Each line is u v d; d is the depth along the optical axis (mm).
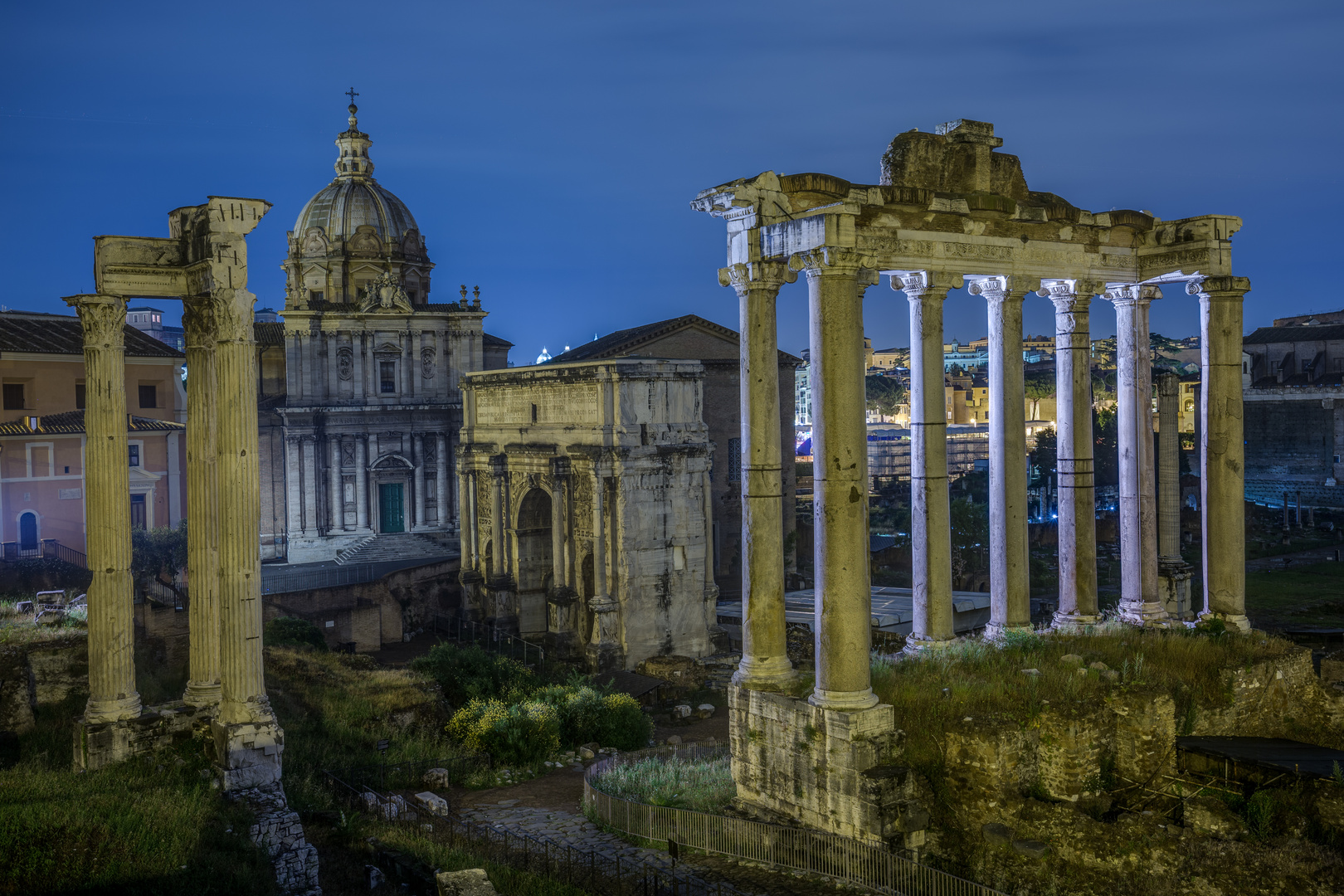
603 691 50844
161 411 73062
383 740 38281
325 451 90438
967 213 27016
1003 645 27750
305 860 24781
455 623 75938
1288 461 120125
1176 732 24516
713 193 25062
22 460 61562
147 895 21031
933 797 22688
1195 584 61969
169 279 28734
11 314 70000
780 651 25844
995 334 29094
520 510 72562
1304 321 140500
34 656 33719
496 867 24188
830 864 22375
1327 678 32406
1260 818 20750
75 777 26250
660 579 66125
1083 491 30594
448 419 94062
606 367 64812
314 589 69000
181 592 57781
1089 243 29922
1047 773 22500
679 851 25328
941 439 28109
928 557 28125
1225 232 29688
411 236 101812
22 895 20422
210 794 26422
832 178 24797
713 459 92188
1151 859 19578
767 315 24953
